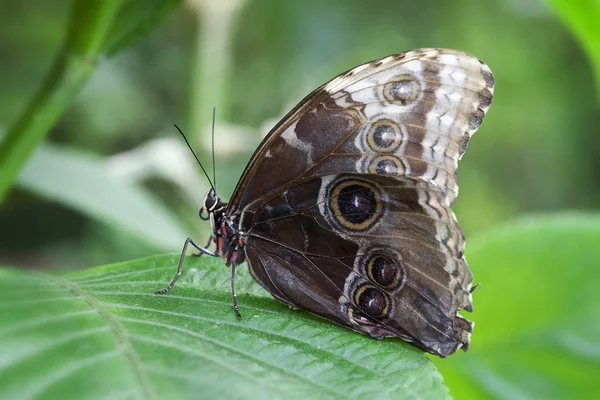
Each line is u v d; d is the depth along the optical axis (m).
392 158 0.58
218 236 0.59
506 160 1.83
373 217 0.58
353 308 0.58
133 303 0.54
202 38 0.72
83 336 0.52
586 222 0.62
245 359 0.53
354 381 0.53
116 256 1.18
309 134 0.59
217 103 0.72
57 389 0.50
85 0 0.57
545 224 0.62
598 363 0.61
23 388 0.49
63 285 0.54
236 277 0.59
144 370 0.51
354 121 0.58
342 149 0.58
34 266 1.19
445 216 0.58
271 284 0.58
